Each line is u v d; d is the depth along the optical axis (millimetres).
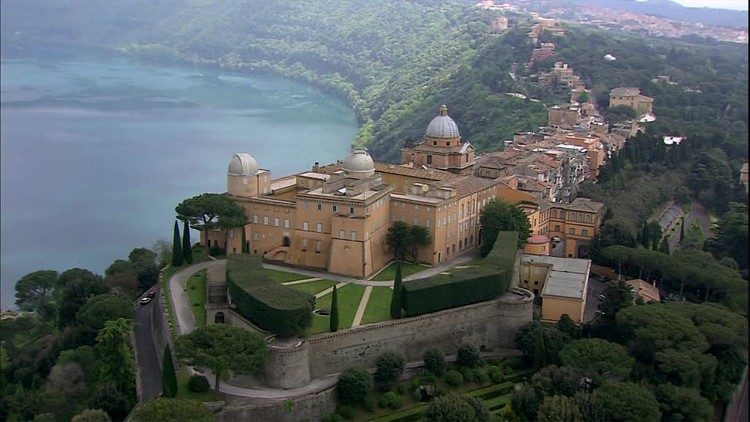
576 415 160375
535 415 171375
